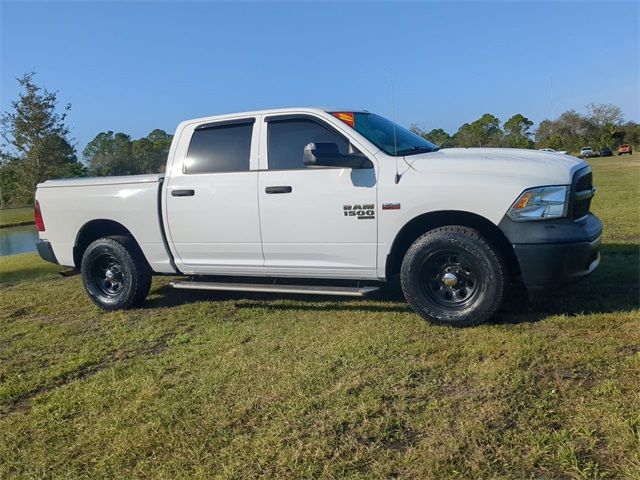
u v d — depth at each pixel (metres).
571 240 4.35
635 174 27.77
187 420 3.44
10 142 27.17
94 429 3.48
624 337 4.11
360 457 2.87
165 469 2.94
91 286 6.46
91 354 4.89
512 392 3.39
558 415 3.08
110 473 2.97
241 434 3.22
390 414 3.26
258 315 5.64
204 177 5.64
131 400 3.84
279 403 3.55
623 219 10.38
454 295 4.73
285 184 5.21
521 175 4.48
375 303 5.68
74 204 6.39
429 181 4.66
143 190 5.98
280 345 4.63
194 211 5.69
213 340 4.95
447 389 3.54
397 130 5.71
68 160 28.67
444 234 4.66
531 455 2.73
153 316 6.01
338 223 5.02
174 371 4.31
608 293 5.30
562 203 4.37
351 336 4.68
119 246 6.20
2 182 32.12
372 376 3.82
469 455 2.79
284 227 5.26
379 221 4.85
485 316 4.59
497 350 4.05
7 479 3.02
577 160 4.91
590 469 2.58
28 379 4.45
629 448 2.70
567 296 5.29
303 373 3.97
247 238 5.47
